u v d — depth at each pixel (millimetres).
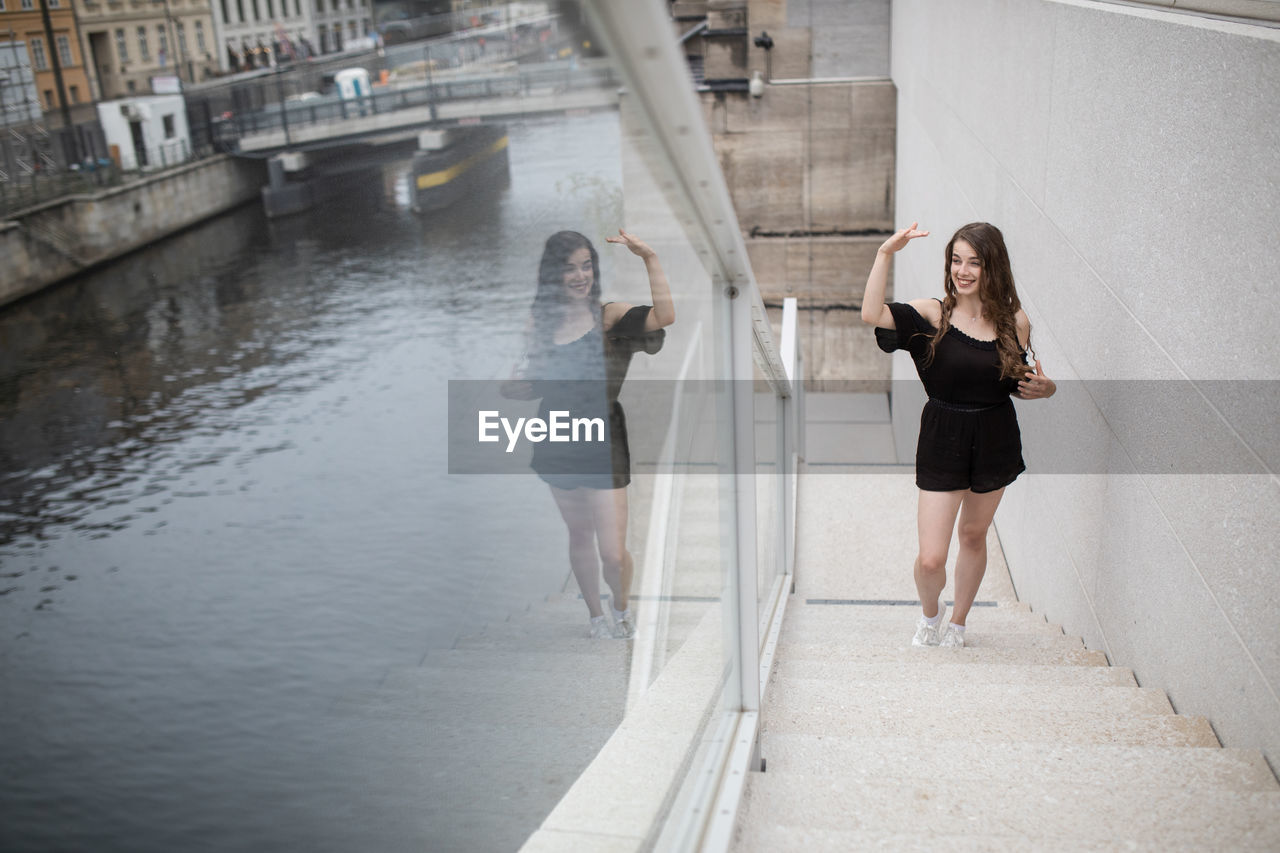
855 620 4246
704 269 1745
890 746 2383
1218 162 2428
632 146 1216
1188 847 1840
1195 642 2637
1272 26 2232
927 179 7871
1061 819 2000
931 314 3289
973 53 5781
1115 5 3371
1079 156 3652
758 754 2271
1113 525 3367
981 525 3512
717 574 1995
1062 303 3932
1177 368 2730
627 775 1320
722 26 10945
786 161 11195
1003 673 3180
